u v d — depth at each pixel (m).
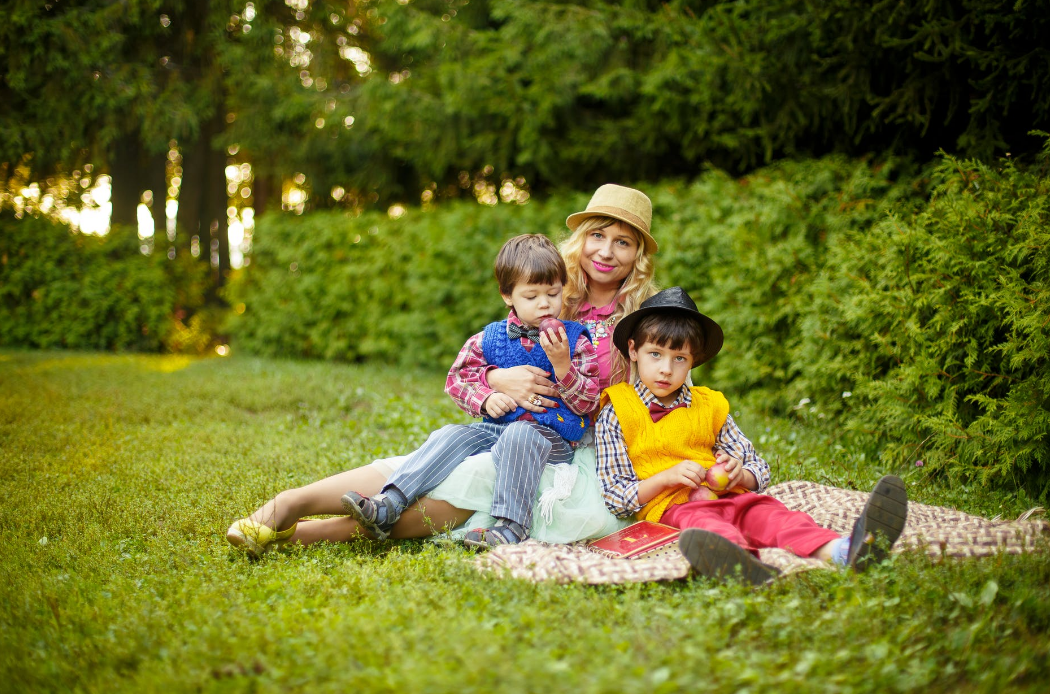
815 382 5.56
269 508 3.00
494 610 2.38
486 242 9.75
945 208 4.59
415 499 3.08
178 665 2.03
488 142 11.14
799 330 6.07
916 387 4.50
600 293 3.79
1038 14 5.04
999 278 4.10
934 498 3.89
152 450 4.78
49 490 3.88
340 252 11.12
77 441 4.95
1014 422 3.93
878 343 4.95
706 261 7.27
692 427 3.27
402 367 10.26
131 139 12.76
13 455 4.52
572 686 1.83
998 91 5.51
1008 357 4.20
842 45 6.07
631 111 10.26
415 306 10.27
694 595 2.46
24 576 2.78
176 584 2.68
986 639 2.17
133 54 11.88
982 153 5.61
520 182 12.70
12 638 2.23
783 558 2.62
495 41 10.53
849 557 2.62
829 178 6.19
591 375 3.32
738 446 3.32
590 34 9.48
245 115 11.96
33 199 12.45
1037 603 2.33
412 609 2.33
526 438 3.12
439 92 11.32
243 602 2.49
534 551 2.79
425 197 13.55
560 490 3.16
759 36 6.85
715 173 7.51
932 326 4.51
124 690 1.94
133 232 12.30
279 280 11.50
